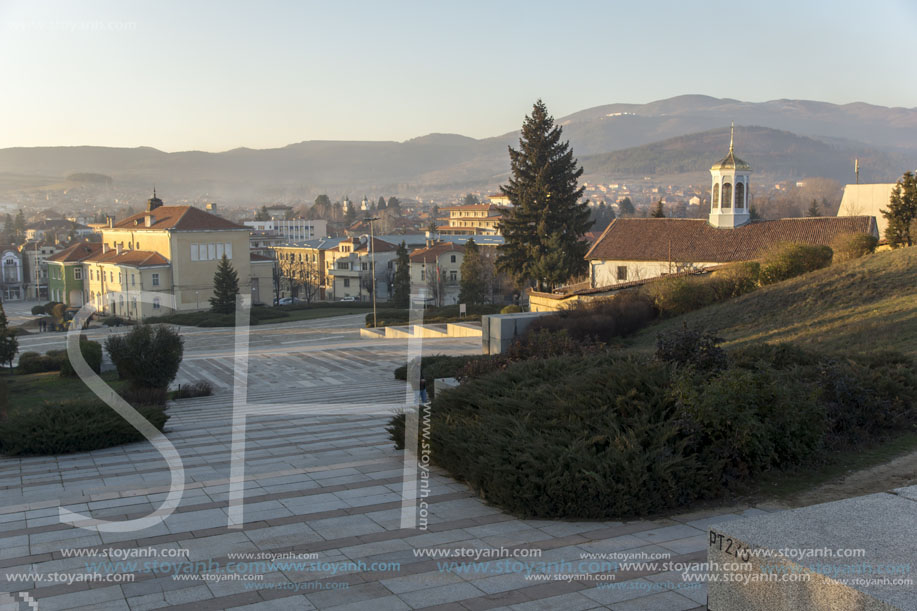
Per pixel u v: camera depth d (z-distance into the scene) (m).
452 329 39.28
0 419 15.02
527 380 11.13
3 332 34.56
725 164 45.97
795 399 9.32
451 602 5.63
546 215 55.69
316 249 104.75
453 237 113.06
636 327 26.84
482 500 8.59
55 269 79.06
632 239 48.25
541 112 57.00
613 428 8.58
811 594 3.91
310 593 5.86
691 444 8.45
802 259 29.70
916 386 11.45
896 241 39.12
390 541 7.13
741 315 24.86
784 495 8.17
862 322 19.75
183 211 68.94
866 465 9.01
